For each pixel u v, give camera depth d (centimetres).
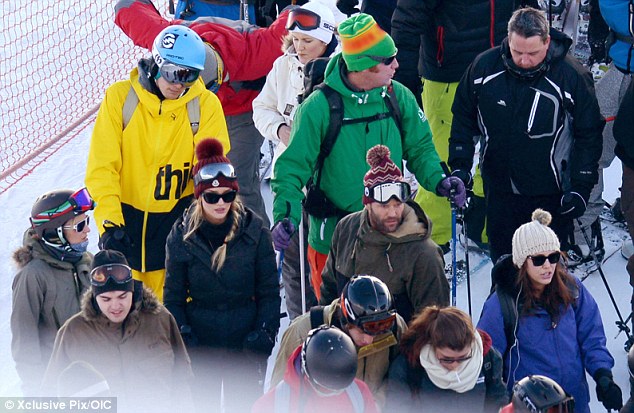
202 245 1711
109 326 1552
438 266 1639
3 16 4544
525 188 2077
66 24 4462
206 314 1753
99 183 1991
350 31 1830
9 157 3272
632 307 2109
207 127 2042
